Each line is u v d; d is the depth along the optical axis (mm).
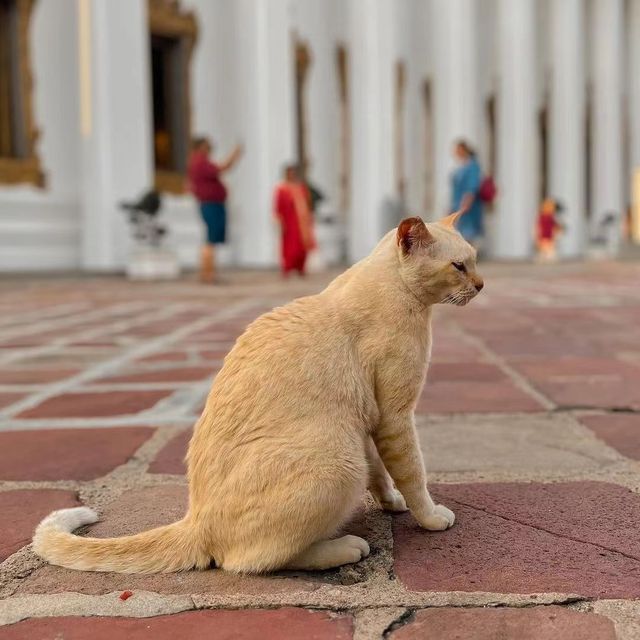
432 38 26469
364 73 23000
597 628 1412
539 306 8375
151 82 19531
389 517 2035
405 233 1756
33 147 16578
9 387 4078
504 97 27953
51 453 2738
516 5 27438
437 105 26562
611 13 32438
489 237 28656
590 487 2244
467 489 2246
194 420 3219
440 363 4629
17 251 16375
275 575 1671
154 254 14734
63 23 16969
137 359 5000
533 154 28609
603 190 33281
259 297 9938
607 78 32812
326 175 24047
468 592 1567
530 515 2012
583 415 3213
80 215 17375
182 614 1504
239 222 20859
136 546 1706
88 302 9656
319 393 1677
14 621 1492
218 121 20609
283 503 1582
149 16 18625
